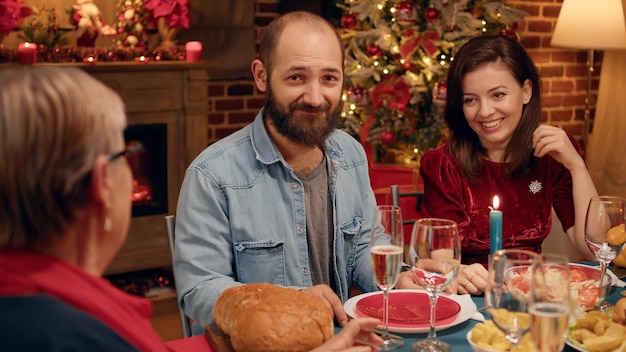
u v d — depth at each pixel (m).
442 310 1.65
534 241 2.41
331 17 5.12
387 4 4.45
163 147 4.41
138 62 4.26
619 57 5.35
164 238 4.48
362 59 4.52
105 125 0.90
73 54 4.17
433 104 4.47
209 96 4.97
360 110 4.61
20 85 0.87
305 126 1.82
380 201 4.35
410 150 4.65
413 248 1.47
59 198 0.88
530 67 2.33
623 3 5.31
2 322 0.83
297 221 1.91
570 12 4.98
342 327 1.57
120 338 0.87
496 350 1.37
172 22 4.46
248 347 1.35
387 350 1.45
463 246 2.38
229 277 1.80
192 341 1.50
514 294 1.22
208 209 1.83
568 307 1.16
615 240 1.78
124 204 0.96
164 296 4.39
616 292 1.81
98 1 4.57
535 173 2.42
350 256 2.02
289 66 1.79
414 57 4.47
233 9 4.97
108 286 0.94
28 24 4.36
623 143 5.38
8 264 0.87
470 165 2.39
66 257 0.92
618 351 1.37
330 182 1.98
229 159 1.88
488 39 2.33
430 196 2.44
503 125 2.31
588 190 2.29
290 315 1.36
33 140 0.86
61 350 0.82
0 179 0.86
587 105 5.42
